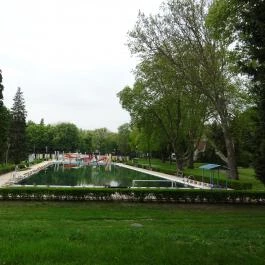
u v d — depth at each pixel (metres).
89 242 10.34
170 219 20.42
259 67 16.25
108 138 146.50
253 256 10.12
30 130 127.06
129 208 23.61
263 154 26.83
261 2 14.48
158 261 8.85
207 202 26.94
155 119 57.38
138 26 36.62
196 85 34.66
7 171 54.38
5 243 9.79
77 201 25.91
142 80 52.19
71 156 97.19
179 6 34.12
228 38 26.55
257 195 27.31
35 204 24.41
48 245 9.67
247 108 39.84
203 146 88.38
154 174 57.78
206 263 9.02
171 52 35.56
